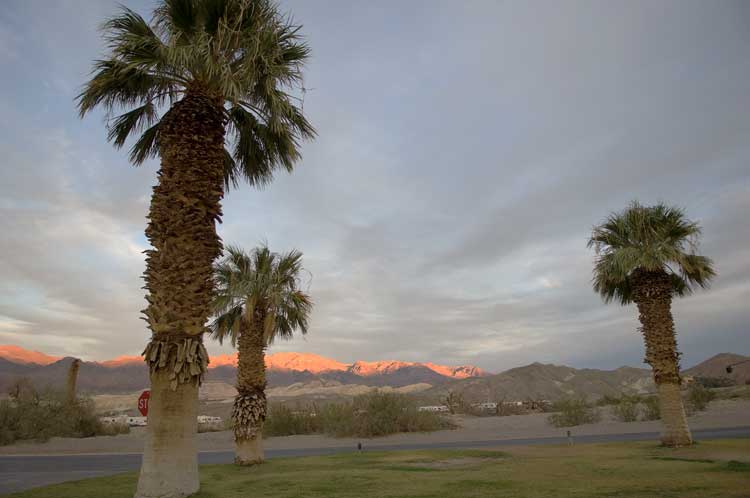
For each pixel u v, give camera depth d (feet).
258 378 58.49
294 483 36.76
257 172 41.98
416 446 82.89
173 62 31.30
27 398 113.09
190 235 30.66
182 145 31.81
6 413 104.27
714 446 52.85
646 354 58.49
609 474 36.50
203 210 31.30
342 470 45.96
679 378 56.85
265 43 33.47
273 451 84.64
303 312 64.23
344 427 108.78
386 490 32.19
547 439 85.71
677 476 34.17
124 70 31.40
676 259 56.29
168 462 27.91
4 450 93.86
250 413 56.39
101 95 34.06
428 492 30.73
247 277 61.16
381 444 91.86
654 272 59.00
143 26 33.17
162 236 30.40
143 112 36.63
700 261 59.16
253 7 33.30
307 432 116.57
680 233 58.80
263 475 43.70
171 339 29.25
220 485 36.81
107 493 34.91
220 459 71.77
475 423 122.11
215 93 33.81
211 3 32.37
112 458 77.25
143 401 38.96
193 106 32.45
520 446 69.97
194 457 29.07
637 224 59.21
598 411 124.06
